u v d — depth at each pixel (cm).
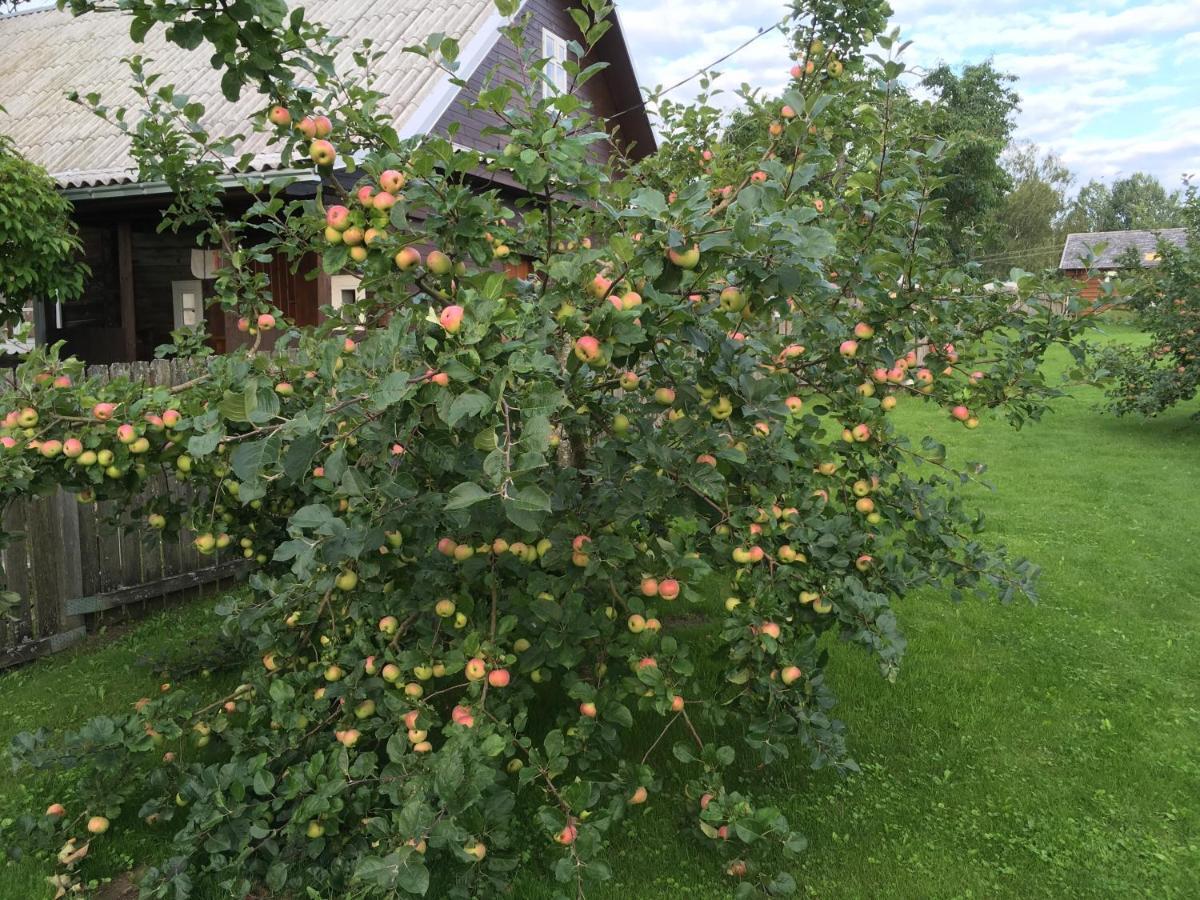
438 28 955
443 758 225
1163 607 552
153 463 288
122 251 963
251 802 286
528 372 192
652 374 287
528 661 288
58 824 298
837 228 335
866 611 265
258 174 689
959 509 330
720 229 211
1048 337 330
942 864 306
